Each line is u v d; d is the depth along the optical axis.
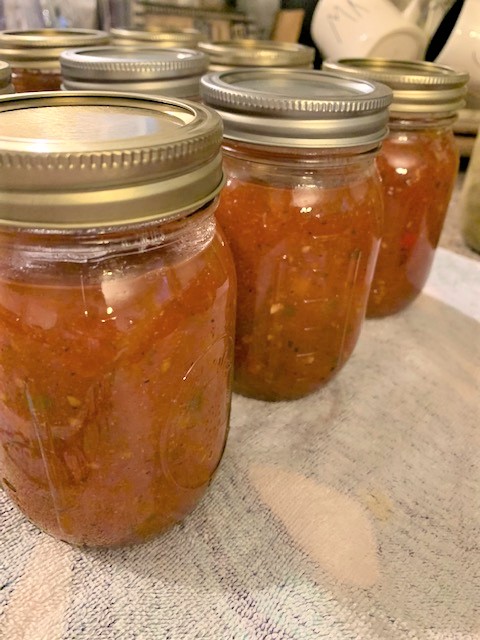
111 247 0.12
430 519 0.18
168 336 0.14
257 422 0.22
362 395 0.24
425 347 0.26
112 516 0.16
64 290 0.13
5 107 0.15
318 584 0.16
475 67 0.33
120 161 0.11
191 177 0.12
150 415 0.14
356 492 0.19
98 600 0.16
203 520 0.18
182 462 0.16
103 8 0.40
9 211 0.11
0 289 0.13
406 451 0.21
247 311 0.21
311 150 0.17
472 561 0.17
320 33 0.35
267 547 0.17
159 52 0.25
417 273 0.27
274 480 0.19
